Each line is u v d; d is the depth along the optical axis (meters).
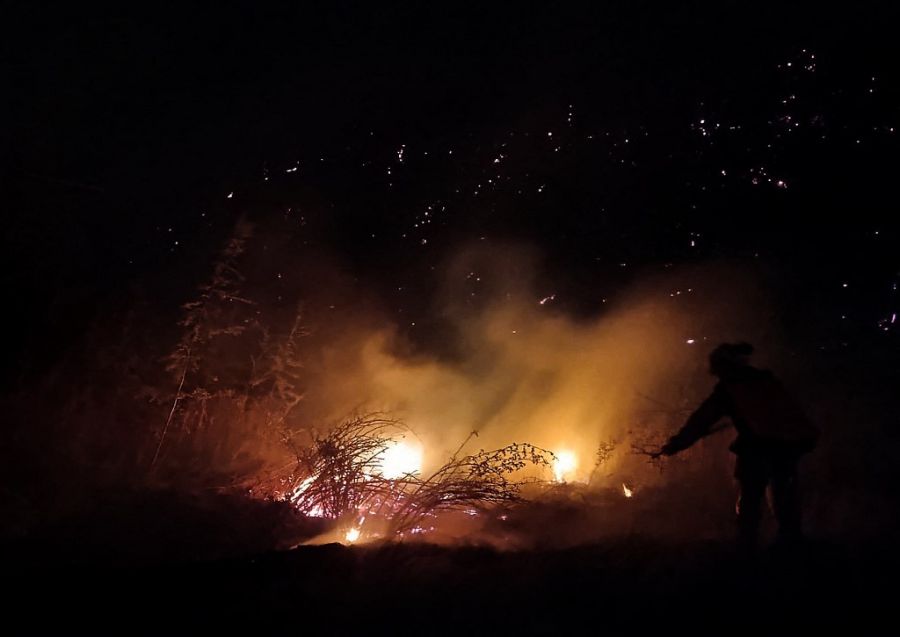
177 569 6.03
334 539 7.50
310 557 6.38
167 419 9.09
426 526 7.68
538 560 6.50
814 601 5.46
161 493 7.72
